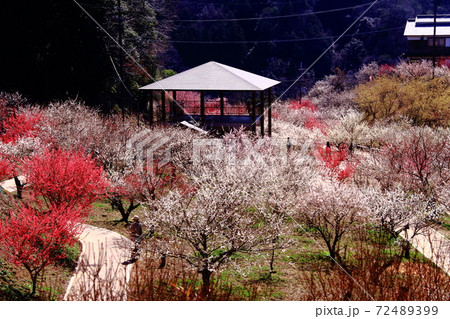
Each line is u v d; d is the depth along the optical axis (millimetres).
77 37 50938
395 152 32156
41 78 49625
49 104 42781
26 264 15703
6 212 20562
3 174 23250
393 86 55125
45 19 49406
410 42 85938
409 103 53656
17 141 26109
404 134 38188
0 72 48188
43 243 17250
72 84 51250
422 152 30781
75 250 19641
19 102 40031
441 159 30969
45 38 49812
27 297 15320
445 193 25516
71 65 51094
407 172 29766
